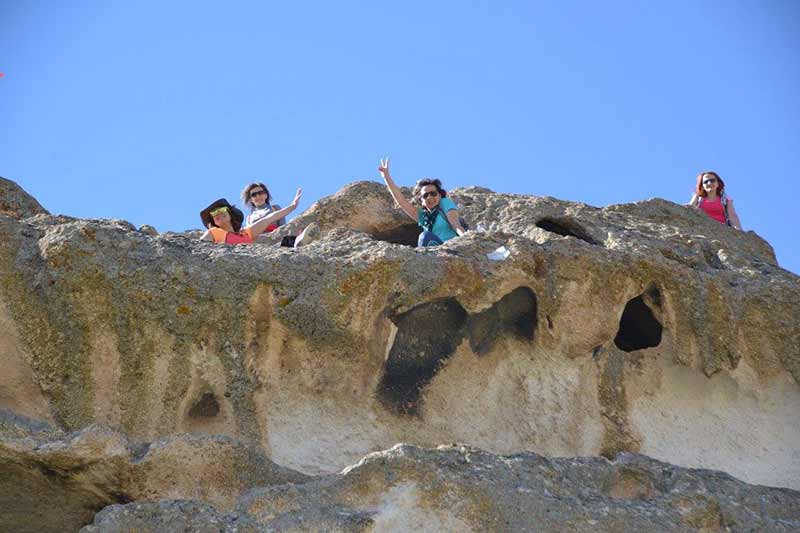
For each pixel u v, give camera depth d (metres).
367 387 10.83
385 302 10.73
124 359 10.41
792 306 11.88
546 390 11.18
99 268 10.44
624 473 9.98
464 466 9.43
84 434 9.32
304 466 10.41
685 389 11.56
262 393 10.59
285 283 10.55
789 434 11.49
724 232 13.80
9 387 10.33
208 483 9.46
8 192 12.14
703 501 9.73
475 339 11.18
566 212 13.11
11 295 10.44
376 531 9.04
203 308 10.48
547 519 9.23
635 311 11.86
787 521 9.84
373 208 13.65
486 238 11.29
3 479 9.46
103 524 8.76
